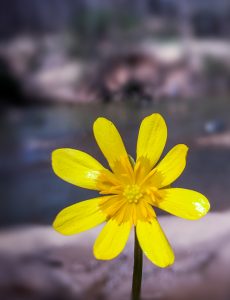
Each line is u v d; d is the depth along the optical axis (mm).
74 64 491
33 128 309
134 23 599
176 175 63
